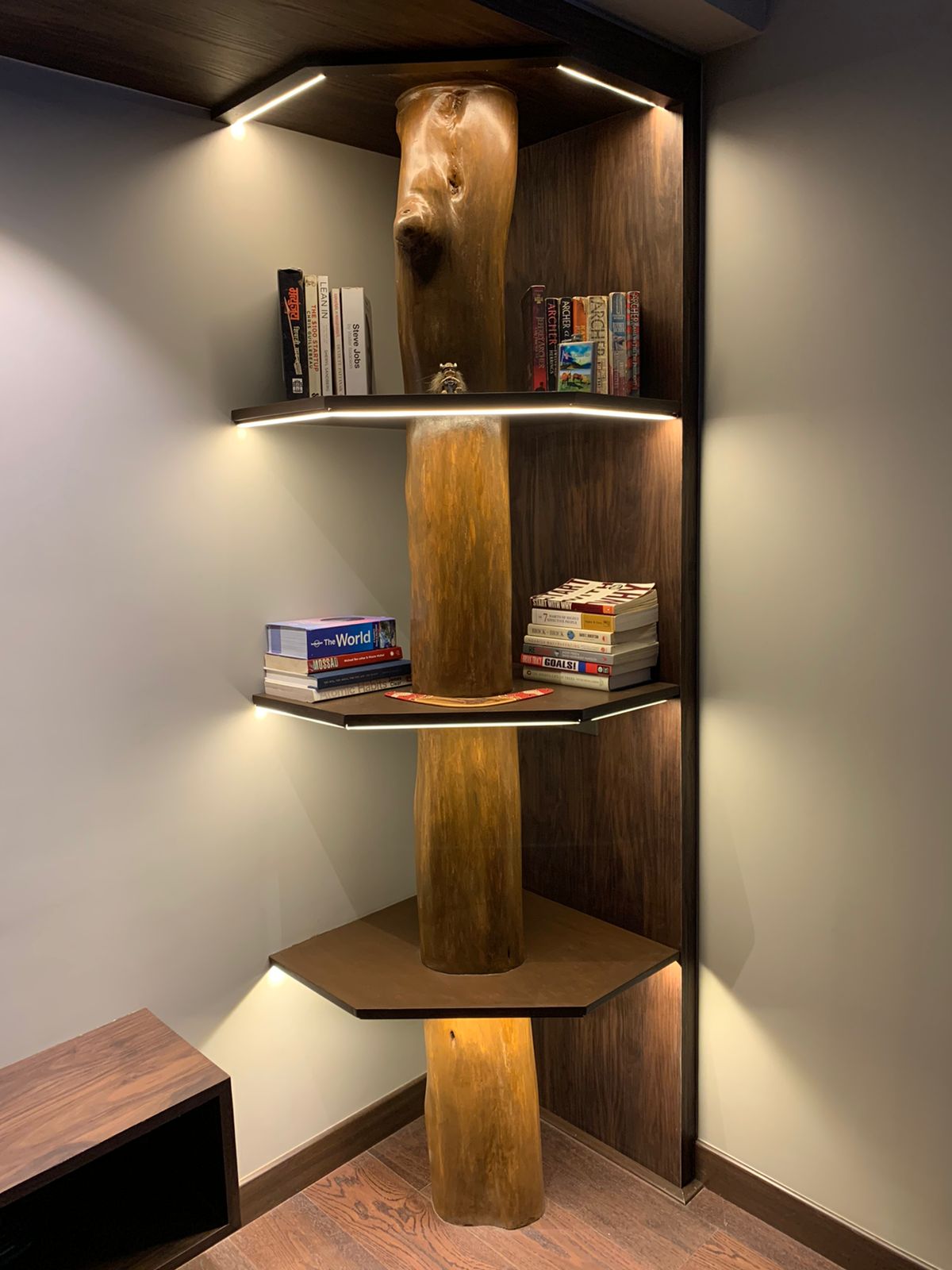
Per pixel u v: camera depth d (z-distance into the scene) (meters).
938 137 1.53
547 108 1.84
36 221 1.54
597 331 1.86
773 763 1.86
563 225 2.00
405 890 2.24
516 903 1.90
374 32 1.47
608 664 1.85
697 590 1.94
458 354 1.72
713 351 1.87
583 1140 2.21
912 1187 1.73
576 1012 1.75
